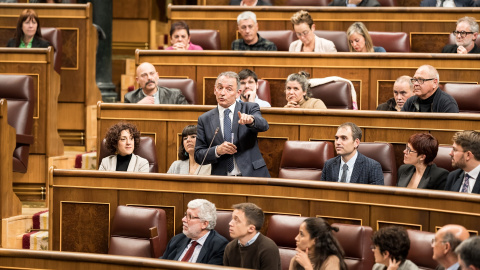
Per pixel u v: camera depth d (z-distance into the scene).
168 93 11.26
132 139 9.73
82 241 9.20
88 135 13.34
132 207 8.70
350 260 7.35
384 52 11.87
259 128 8.54
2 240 10.40
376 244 6.54
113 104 10.57
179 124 10.37
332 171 8.69
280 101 11.70
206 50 12.63
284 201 8.39
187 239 8.20
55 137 12.10
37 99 11.88
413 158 8.36
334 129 9.66
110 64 15.34
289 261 7.70
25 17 12.67
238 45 12.89
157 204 8.90
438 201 7.53
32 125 11.84
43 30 12.97
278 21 13.91
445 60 11.23
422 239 7.04
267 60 11.73
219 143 8.83
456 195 7.39
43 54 11.90
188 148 9.48
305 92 10.41
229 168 8.85
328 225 6.90
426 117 9.26
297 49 12.61
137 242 8.52
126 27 18.67
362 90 11.48
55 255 7.45
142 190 8.96
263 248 7.38
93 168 12.44
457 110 9.62
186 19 14.18
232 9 14.00
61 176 9.23
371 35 12.82
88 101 13.35
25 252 7.56
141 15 18.61
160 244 8.51
